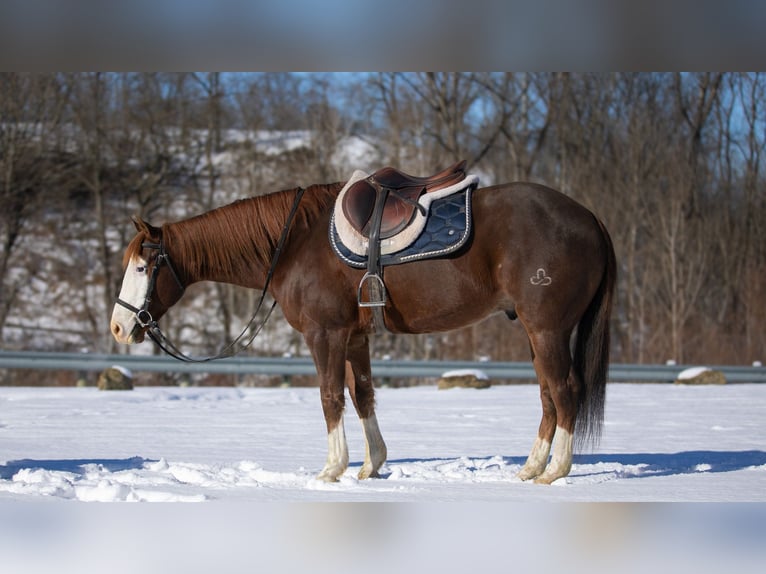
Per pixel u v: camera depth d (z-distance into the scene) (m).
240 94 39.81
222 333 35.47
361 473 8.94
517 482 8.47
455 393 20.77
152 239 9.07
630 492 7.86
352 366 9.05
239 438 12.37
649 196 38.59
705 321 36.78
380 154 38.03
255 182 37.84
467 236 8.34
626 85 39.69
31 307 35.16
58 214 37.09
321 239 8.76
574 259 8.34
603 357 8.65
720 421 14.76
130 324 9.01
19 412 16.02
